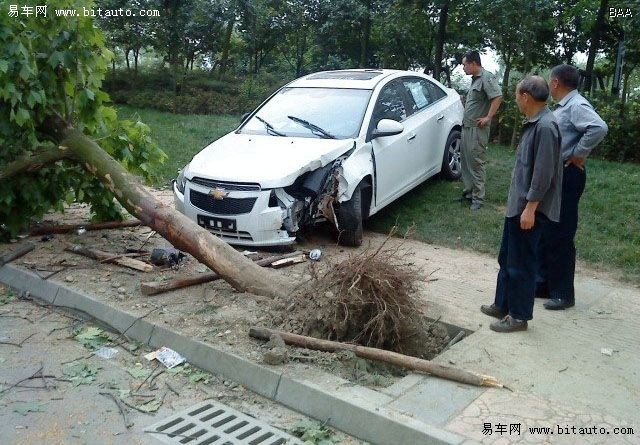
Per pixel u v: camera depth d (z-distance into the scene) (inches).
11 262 264.7
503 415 158.1
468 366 184.5
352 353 185.3
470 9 531.2
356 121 318.0
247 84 729.0
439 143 380.2
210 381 183.9
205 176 285.0
